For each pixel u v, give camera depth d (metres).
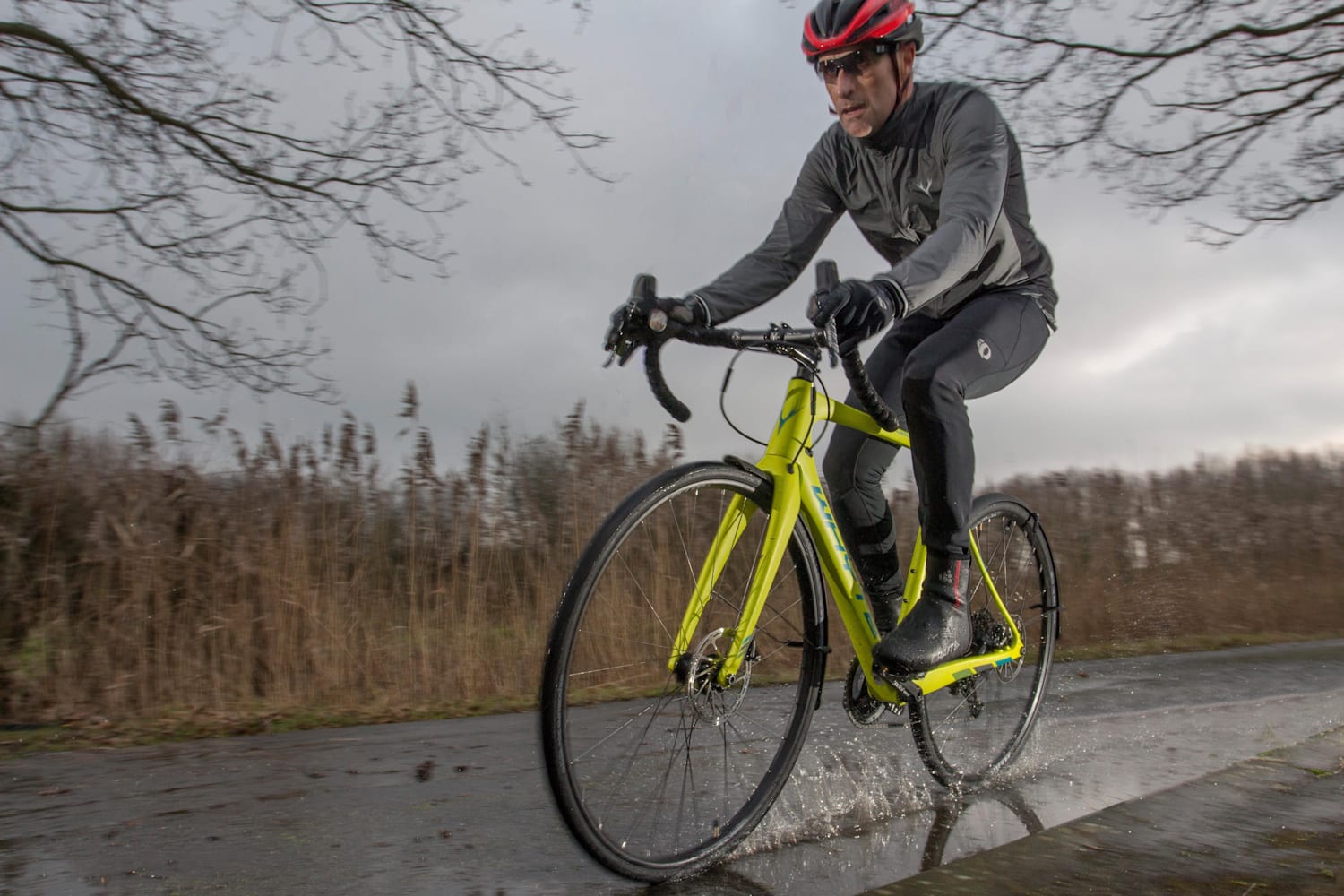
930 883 1.85
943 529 2.53
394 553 5.48
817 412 2.42
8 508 5.13
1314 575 9.60
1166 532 8.81
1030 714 3.22
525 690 5.10
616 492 5.38
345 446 5.67
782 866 2.13
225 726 4.29
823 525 2.46
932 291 2.23
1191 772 3.11
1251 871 1.92
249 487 5.62
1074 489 8.62
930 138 2.58
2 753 3.63
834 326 2.05
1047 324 2.84
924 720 2.79
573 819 1.89
